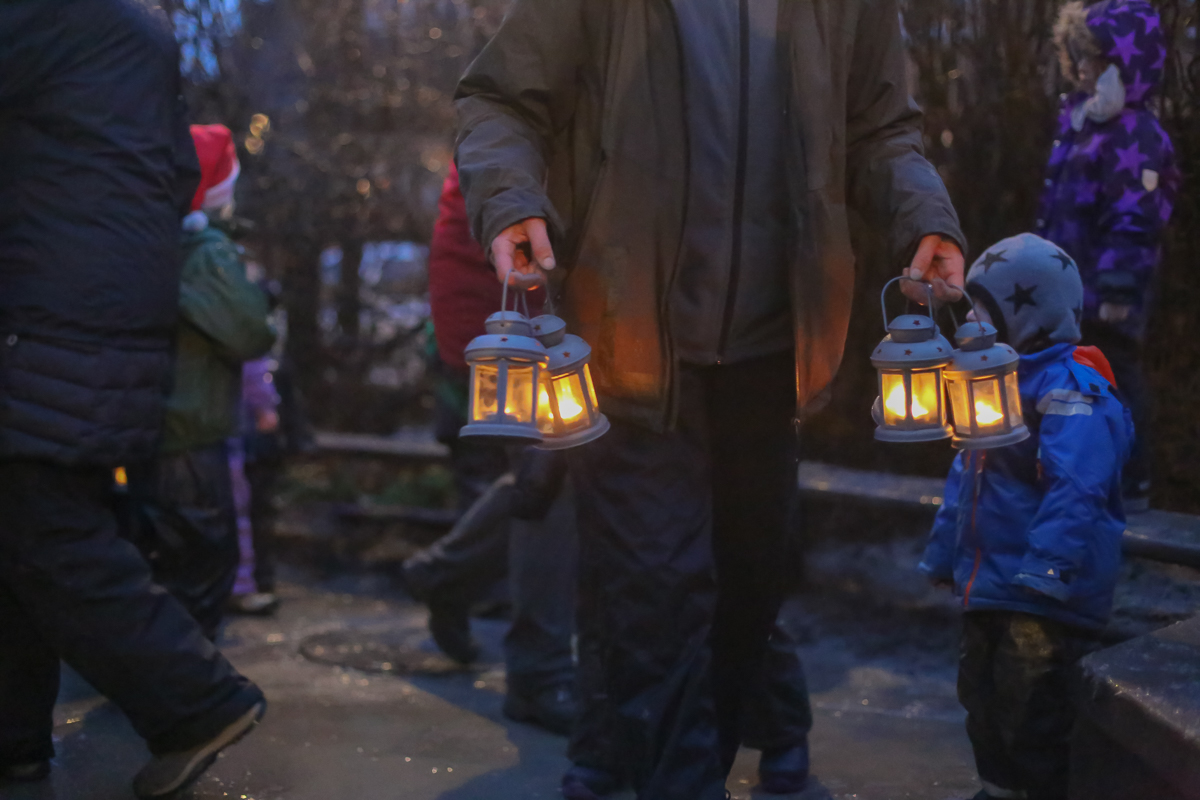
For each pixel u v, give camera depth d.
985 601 2.76
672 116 2.37
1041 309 2.77
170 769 2.88
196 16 7.07
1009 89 4.70
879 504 4.75
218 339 3.77
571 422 2.21
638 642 2.41
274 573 5.78
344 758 3.47
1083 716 2.21
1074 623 2.69
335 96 7.64
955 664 4.36
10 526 2.76
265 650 4.82
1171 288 4.27
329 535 6.46
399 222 7.68
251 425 5.60
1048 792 2.74
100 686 2.84
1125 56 3.78
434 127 7.64
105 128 2.76
